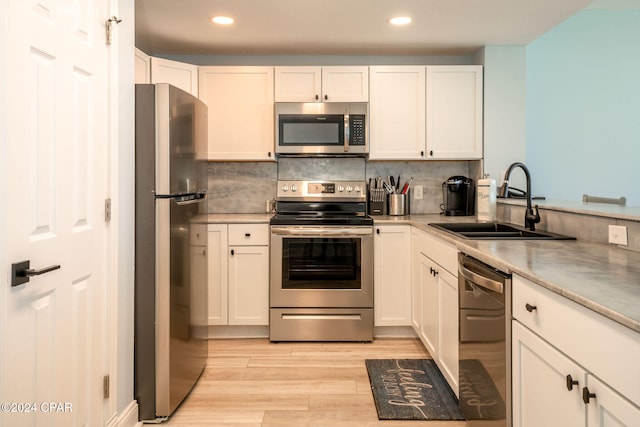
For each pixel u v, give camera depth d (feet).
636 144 13.30
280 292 10.84
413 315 10.75
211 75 11.57
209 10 9.29
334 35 10.85
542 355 4.16
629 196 13.32
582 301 3.41
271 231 10.77
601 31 13.24
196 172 8.36
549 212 8.03
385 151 11.72
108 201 6.09
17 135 4.16
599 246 6.28
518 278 4.72
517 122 11.70
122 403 6.58
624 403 2.94
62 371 4.98
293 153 11.55
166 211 6.97
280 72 11.59
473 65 11.94
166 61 10.71
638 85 13.28
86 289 5.54
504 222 9.83
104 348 6.03
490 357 5.46
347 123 11.39
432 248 8.82
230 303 10.99
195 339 8.38
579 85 13.25
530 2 8.94
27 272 4.23
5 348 4.01
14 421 4.13
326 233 10.77
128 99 6.70
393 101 11.69
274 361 9.69
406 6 9.12
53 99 4.77
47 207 4.67
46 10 4.63
